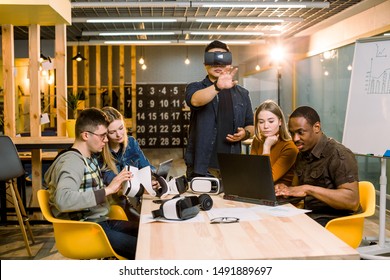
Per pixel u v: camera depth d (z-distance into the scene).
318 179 2.80
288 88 11.81
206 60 3.04
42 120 5.64
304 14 8.38
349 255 1.73
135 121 14.93
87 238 2.55
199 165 3.27
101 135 2.75
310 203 2.91
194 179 3.00
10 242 4.92
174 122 15.30
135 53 14.89
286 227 2.10
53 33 10.37
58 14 5.16
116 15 8.27
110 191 2.61
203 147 3.26
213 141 3.27
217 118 3.27
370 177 7.18
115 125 3.35
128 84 14.88
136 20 8.34
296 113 2.79
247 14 8.46
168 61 15.28
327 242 1.87
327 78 9.62
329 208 2.86
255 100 14.06
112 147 3.47
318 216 2.81
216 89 2.96
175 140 15.32
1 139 4.30
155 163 11.62
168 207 2.26
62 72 5.69
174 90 15.28
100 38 11.60
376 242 4.62
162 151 14.58
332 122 9.35
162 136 15.30
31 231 4.89
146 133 15.25
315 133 2.78
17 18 5.30
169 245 1.87
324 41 9.77
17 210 4.48
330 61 9.45
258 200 2.62
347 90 8.59
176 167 10.73
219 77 2.94
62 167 2.59
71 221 2.51
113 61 14.78
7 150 4.34
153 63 15.27
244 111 3.35
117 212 3.09
